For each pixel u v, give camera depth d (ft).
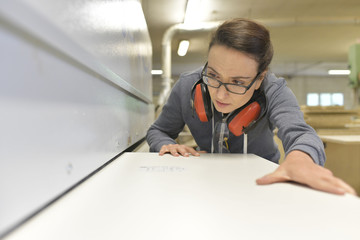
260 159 2.28
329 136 6.77
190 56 22.89
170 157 2.38
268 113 2.60
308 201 1.17
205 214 1.03
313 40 18.43
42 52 1.05
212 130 3.04
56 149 1.16
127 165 2.00
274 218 0.99
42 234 0.87
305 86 33.50
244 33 1.89
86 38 1.53
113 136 2.18
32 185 0.97
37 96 1.01
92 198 1.21
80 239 0.83
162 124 3.36
